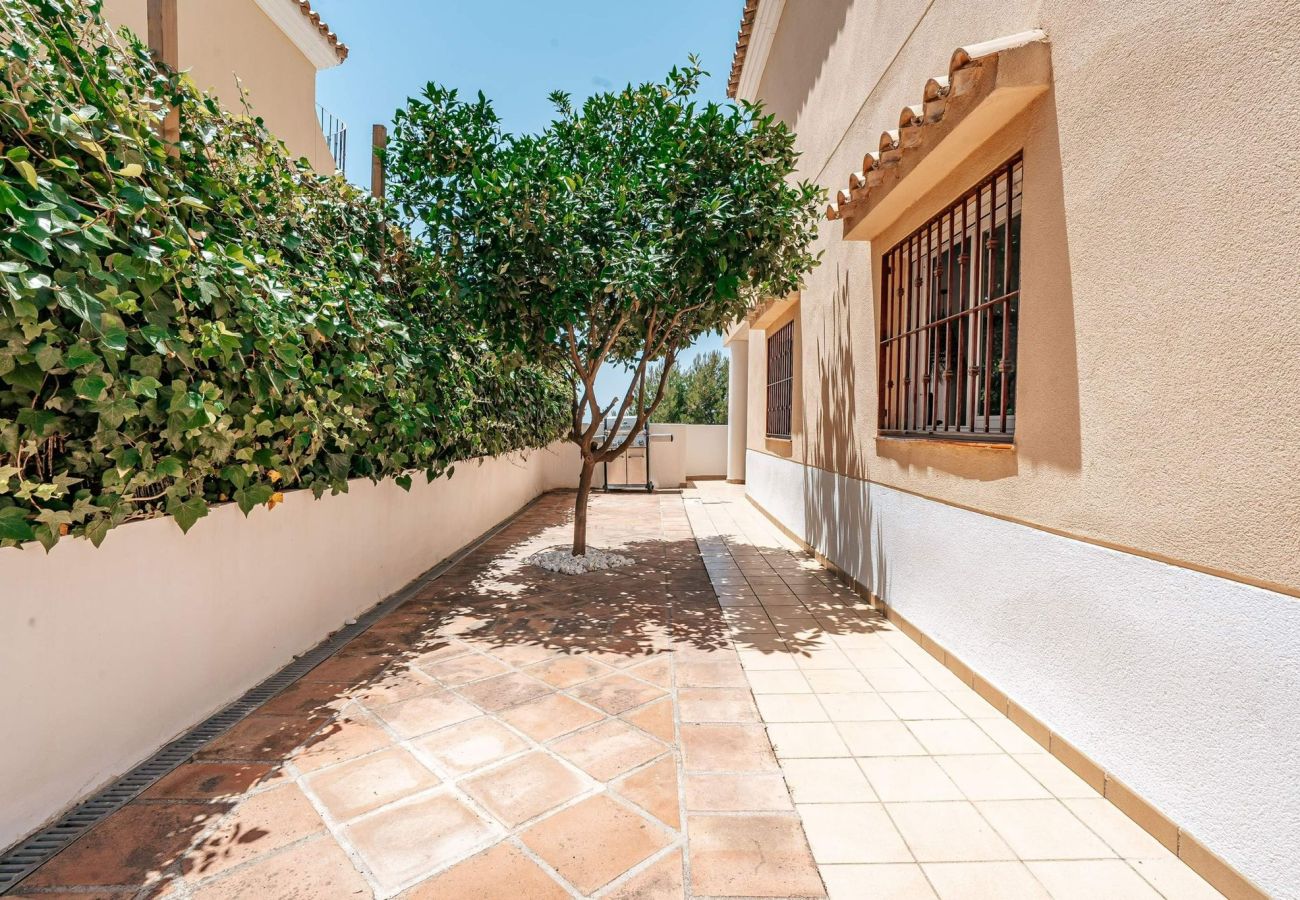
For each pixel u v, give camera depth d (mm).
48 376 2037
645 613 4621
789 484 7824
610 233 4719
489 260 4641
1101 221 2373
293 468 3330
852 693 3234
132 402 2244
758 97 9453
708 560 6492
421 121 5000
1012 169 3066
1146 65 2143
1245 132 1780
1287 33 1659
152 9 3143
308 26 8547
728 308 5879
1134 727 2197
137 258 2289
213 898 1777
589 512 10031
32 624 2021
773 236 4867
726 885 1865
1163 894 1850
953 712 3023
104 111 2471
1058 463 2625
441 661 3631
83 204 2240
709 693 3225
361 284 4219
